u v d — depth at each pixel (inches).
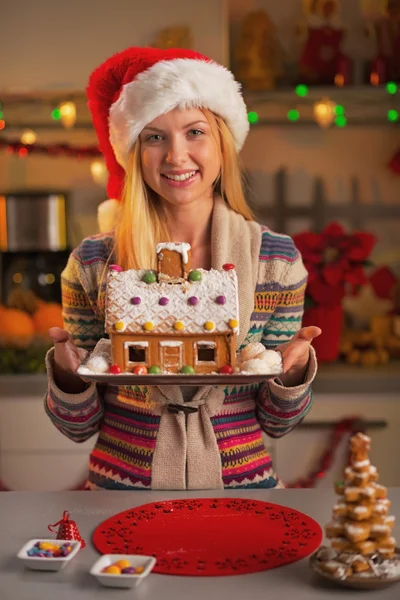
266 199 123.3
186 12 101.8
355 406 101.4
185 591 36.3
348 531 36.1
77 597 35.9
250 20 111.9
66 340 50.1
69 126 112.4
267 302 58.1
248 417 56.6
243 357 49.5
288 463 101.2
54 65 103.4
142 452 54.1
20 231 118.8
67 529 42.4
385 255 122.7
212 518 45.7
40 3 103.0
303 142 122.7
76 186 123.0
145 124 55.9
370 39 118.3
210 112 57.4
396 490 50.5
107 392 57.4
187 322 47.1
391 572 36.1
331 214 123.1
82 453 103.0
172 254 48.9
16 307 115.1
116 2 102.3
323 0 115.8
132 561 38.3
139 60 57.8
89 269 59.2
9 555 41.1
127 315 47.3
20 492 51.7
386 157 122.3
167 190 55.7
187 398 55.2
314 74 112.3
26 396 102.9
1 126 119.1
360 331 120.6
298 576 37.8
